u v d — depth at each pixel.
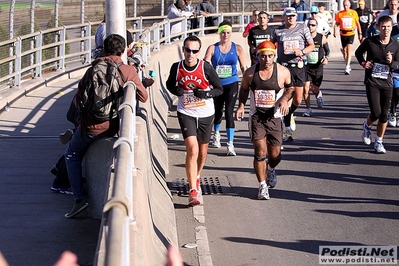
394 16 15.22
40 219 7.75
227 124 11.70
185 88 8.77
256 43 14.37
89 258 6.66
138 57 9.60
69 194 8.73
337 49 31.45
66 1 24.23
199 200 9.02
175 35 21.11
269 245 7.60
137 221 4.91
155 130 11.20
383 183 9.95
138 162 6.42
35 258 6.61
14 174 9.59
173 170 10.78
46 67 19.83
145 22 29.92
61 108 15.05
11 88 16.25
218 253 7.39
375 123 14.50
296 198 9.31
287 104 8.98
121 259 2.97
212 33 26.08
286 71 8.90
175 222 8.23
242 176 10.47
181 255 7.28
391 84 11.42
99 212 7.75
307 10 29.11
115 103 7.25
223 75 11.48
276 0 33.78
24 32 17.86
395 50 11.21
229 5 33.16
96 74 7.16
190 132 8.77
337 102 17.62
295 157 11.62
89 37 22.75
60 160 8.71
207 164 11.20
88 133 7.42
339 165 11.03
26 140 11.75
